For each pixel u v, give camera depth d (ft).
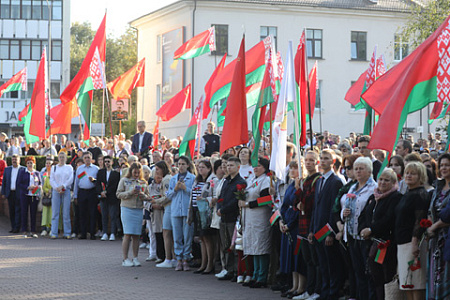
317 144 69.77
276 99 45.60
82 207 64.80
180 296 35.81
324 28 153.07
